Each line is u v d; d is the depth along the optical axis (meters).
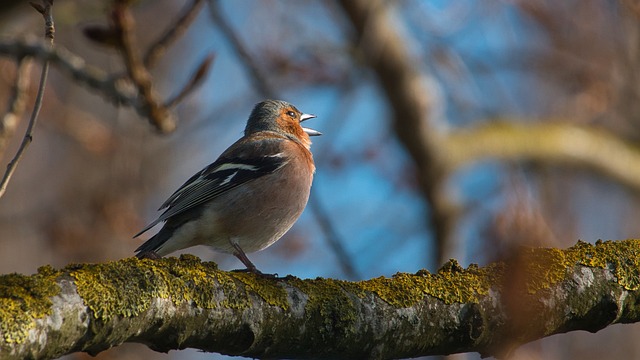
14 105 8.56
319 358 5.85
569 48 15.35
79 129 14.32
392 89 14.27
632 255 6.24
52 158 16.00
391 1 13.88
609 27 15.34
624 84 15.49
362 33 14.11
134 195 15.02
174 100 8.03
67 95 16.81
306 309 5.65
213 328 5.38
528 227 12.99
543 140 15.80
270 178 8.82
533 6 15.13
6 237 14.78
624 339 15.18
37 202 15.44
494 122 15.75
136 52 7.81
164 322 5.18
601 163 16.28
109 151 14.49
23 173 15.89
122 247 14.10
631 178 16.58
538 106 16.73
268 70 13.96
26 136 6.36
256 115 10.75
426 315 5.84
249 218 8.72
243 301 5.48
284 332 5.60
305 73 14.01
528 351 13.74
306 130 11.15
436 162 14.73
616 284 6.11
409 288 5.92
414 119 14.50
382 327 5.77
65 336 4.73
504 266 6.13
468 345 5.94
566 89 16.38
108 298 4.92
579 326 6.17
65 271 4.95
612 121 17.12
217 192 8.64
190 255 5.49
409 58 14.24
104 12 10.13
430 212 14.77
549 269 6.04
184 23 8.02
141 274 5.13
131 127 14.98
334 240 11.53
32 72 13.67
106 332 4.92
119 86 8.06
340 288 5.82
